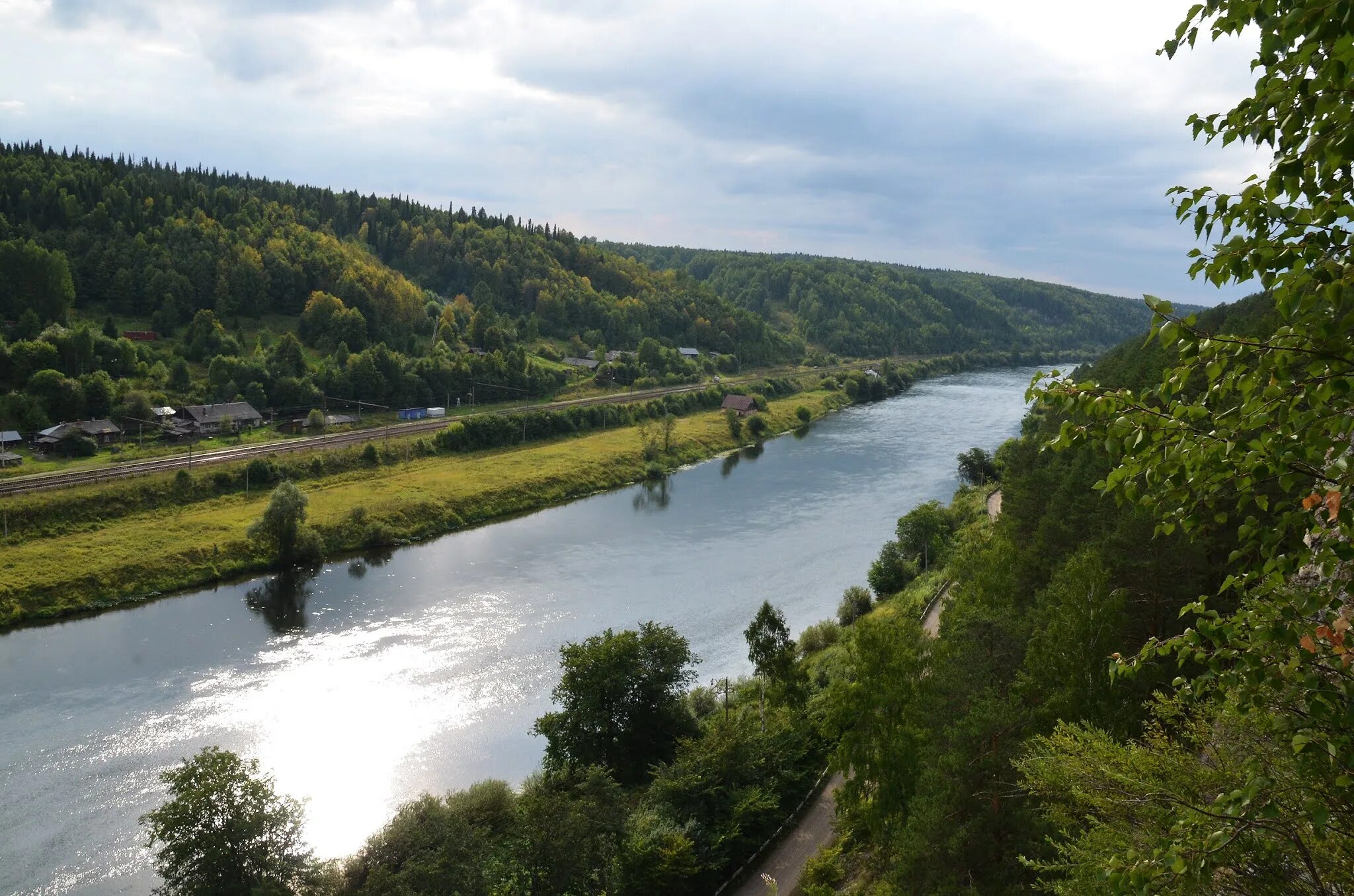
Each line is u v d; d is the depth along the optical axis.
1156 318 10.36
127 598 85.06
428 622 81.44
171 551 92.31
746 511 122.06
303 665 71.75
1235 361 9.84
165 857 38.88
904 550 91.62
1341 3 7.57
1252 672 10.16
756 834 45.53
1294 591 9.78
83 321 164.88
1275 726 10.48
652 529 114.06
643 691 56.50
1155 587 37.47
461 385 180.50
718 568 97.50
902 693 38.50
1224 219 9.65
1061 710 29.97
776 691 54.91
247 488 114.62
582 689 56.12
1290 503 9.97
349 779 55.78
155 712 63.38
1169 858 10.05
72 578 84.44
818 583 92.12
